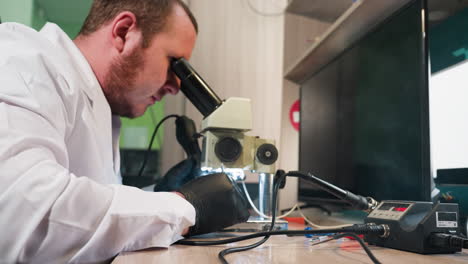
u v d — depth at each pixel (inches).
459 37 38.6
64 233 21.0
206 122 36.9
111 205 22.6
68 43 36.2
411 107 38.7
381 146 44.3
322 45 57.1
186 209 25.5
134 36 35.5
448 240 22.2
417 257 22.2
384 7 43.8
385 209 28.2
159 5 36.0
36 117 24.6
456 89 34.9
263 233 25.0
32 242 20.4
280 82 88.7
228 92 86.9
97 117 36.0
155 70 36.7
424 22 37.3
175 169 53.4
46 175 21.4
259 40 89.3
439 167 36.2
